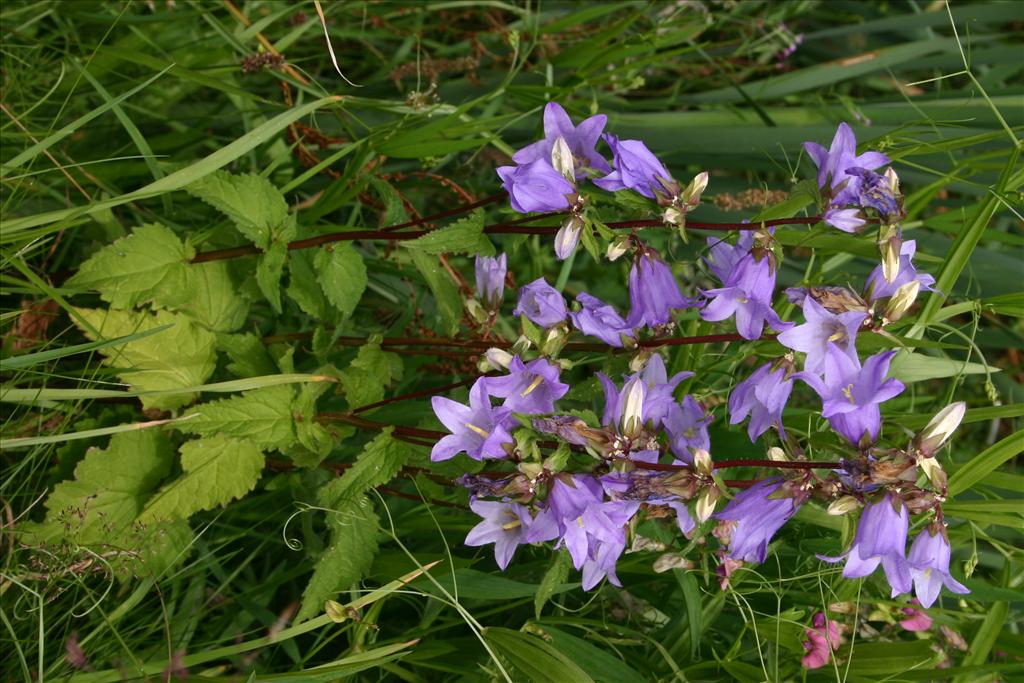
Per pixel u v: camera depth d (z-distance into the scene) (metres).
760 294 0.82
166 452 0.94
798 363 0.82
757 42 1.36
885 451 0.79
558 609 0.98
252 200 0.94
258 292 0.97
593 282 1.22
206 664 0.95
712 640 0.98
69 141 1.08
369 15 1.26
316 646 0.92
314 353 0.97
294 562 1.00
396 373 0.96
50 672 0.87
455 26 1.36
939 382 1.26
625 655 0.95
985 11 1.26
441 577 0.92
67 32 1.09
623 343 0.86
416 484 0.92
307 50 1.26
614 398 0.81
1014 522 0.91
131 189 1.10
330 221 1.17
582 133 0.85
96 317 0.92
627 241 0.83
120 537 0.91
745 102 1.33
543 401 0.84
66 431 0.94
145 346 0.93
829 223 0.81
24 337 0.96
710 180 1.23
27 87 1.06
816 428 0.98
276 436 0.92
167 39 1.14
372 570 0.94
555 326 0.85
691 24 1.25
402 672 0.91
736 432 0.96
